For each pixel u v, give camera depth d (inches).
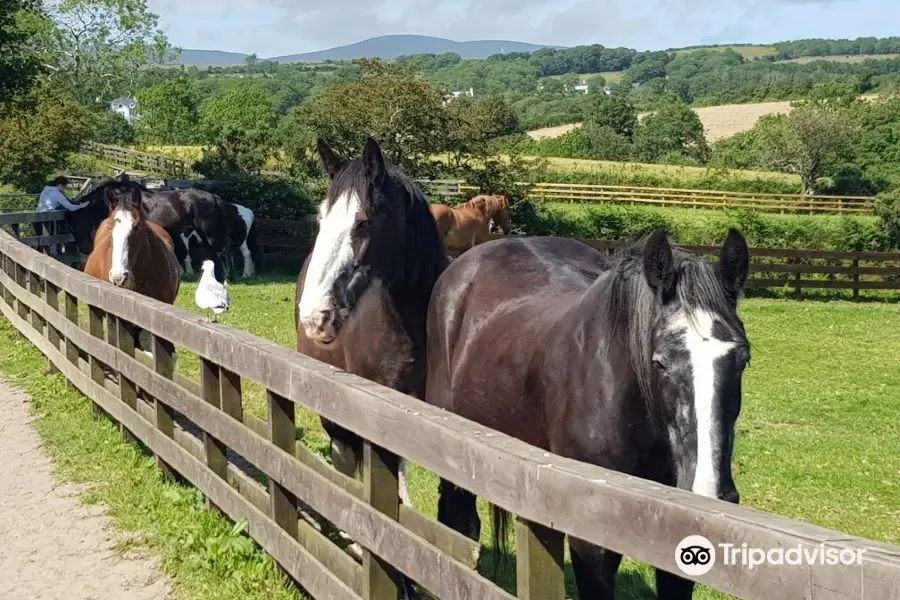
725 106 3649.1
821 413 381.1
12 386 345.4
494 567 175.9
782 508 253.0
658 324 120.0
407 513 138.3
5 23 876.0
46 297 355.6
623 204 1581.0
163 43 2358.5
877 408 390.9
